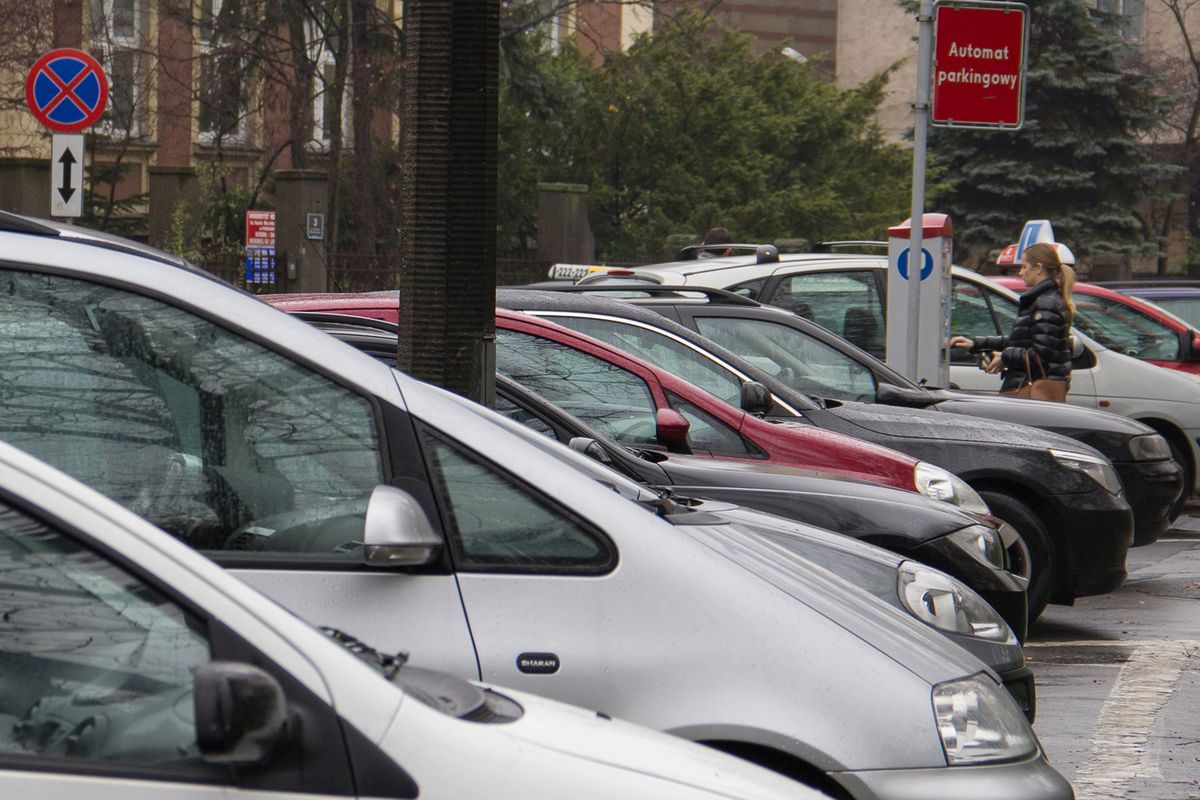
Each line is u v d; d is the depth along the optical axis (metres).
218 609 4.59
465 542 6.96
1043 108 78.56
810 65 65.31
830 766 6.83
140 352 7.02
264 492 6.99
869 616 7.39
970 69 25.47
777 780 5.35
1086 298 29.34
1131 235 79.69
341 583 6.85
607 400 13.52
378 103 47.38
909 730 6.95
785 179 61.81
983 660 9.39
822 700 6.90
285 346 7.11
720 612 6.96
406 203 11.80
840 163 64.06
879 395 18.00
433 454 7.05
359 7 47.50
